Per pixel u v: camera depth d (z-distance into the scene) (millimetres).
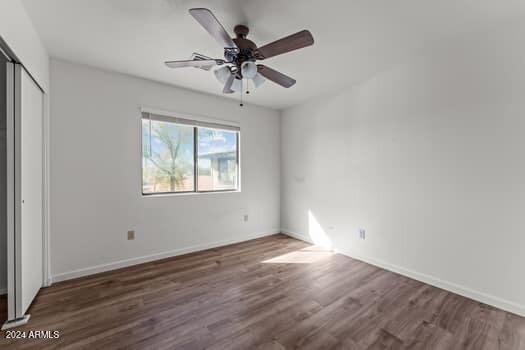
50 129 2371
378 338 1646
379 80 2828
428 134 2400
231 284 2418
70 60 2455
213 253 3330
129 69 2672
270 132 4254
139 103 2904
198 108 3383
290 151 4199
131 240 2873
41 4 1639
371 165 2939
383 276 2609
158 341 1609
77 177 2533
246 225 3963
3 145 2176
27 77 1868
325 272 2715
